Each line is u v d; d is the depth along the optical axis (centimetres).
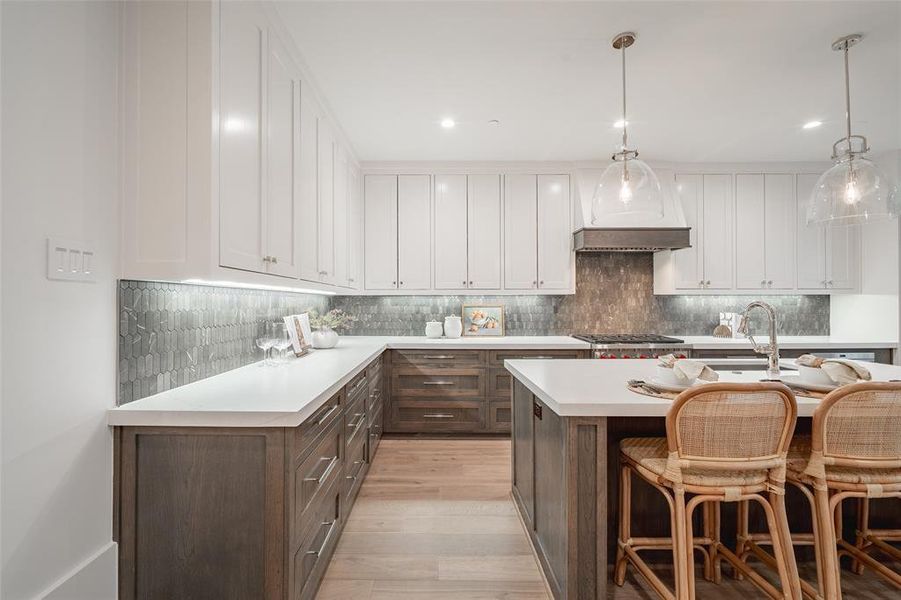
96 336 149
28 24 125
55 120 133
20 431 124
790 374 216
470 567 197
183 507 151
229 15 162
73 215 140
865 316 404
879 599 174
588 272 439
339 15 200
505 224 407
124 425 151
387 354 381
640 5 195
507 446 356
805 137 348
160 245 154
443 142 357
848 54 231
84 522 143
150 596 152
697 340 395
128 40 155
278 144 205
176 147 153
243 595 150
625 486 182
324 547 187
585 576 156
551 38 218
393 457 331
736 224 411
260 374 221
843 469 156
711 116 309
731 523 201
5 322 120
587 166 403
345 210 343
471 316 436
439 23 206
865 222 226
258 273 185
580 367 238
